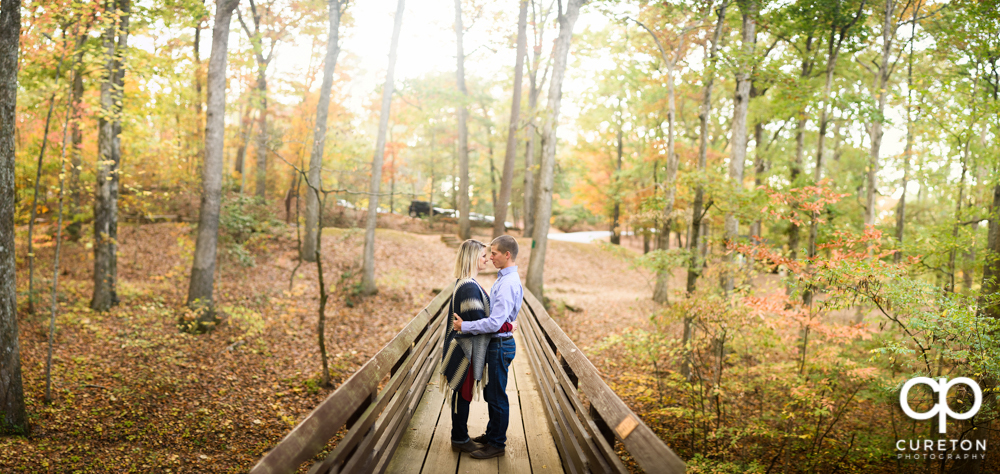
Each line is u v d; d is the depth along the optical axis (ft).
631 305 58.49
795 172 51.21
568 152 110.11
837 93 31.22
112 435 23.22
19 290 39.22
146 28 36.60
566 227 143.33
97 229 40.75
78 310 39.75
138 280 51.06
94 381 28.71
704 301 24.89
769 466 23.48
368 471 9.36
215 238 40.86
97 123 43.45
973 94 28.12
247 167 87.35
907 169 45.34
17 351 21.94
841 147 62.49
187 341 37.22
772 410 25.99
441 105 60.29
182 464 21.49
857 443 25.08
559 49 51.78
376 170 54.75
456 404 12.26
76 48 29.30
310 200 61.87
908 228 52.80
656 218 39.68
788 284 22.57
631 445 7.36
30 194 38.93
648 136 75.00
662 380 29.09
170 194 54.44
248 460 22.66
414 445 12.76
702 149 48.42
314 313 47.03
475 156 125.70
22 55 27.53
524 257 81.30
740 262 28.66
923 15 40.14
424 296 56.34
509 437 13.73
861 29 33.42
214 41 40.06
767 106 52.08
